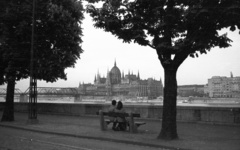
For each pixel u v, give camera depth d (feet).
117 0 41.50
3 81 79.36
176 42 39.63
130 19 40.96
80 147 36.68
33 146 37.35
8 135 49.21
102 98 530.68
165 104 41.93
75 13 80.94
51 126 59.93
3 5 72.02
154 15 40.70
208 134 46.09
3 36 70.90
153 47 42.83
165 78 42.32
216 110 59.88
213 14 35.29
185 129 52.39
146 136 44.86
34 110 66.23
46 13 71.92
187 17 36.76
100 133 48.67
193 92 618.03
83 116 87.15
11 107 73.15
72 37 76.54
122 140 40.83
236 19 34.71
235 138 41.91
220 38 38.81
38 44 74.43
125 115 51.19
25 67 74.02
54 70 76.79
